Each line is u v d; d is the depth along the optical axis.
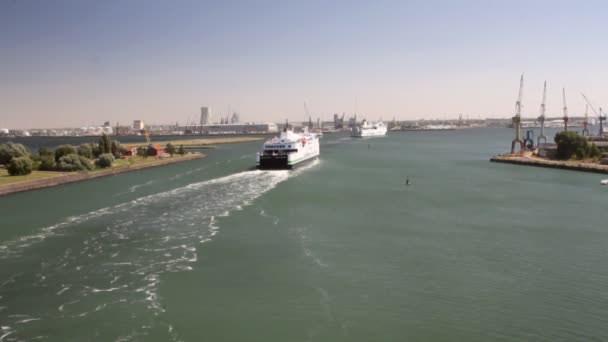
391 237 63.88
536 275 49.19
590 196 96.88
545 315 40.06
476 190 105.69
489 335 36.84
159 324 38.53
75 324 38.41
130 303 42.28
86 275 48.75
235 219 72.94
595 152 160.38
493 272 50.12
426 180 123.00
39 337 36.31
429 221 73.62
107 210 79.62
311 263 52.94
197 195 94.25
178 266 51.59
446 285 46.59
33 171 131.38
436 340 36.25
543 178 126.88
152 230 66.06
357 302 42.78
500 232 66.62
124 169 145.62
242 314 40.47
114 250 56.94
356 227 69.19
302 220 73.12
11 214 77.44
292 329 37.97
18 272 49.50
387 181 120.31
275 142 154.12
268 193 97.00
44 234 63.94
